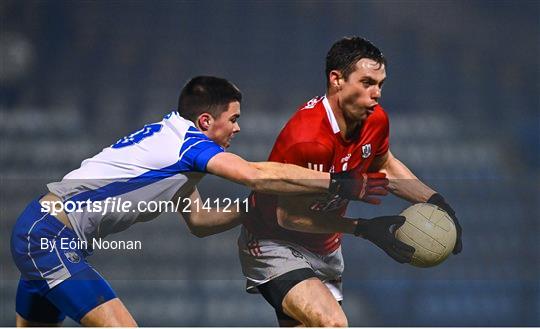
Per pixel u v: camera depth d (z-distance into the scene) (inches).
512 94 949.2
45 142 836.0
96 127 879.7
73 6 957.8
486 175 786.8
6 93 894.4
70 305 378.6
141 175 385.1
